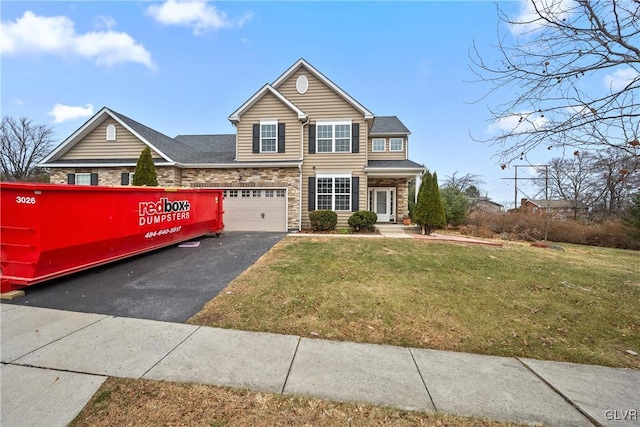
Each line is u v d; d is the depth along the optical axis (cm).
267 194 1279
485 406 221
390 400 224
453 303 448
